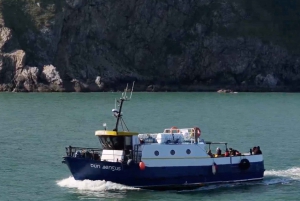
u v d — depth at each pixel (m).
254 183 199.12
